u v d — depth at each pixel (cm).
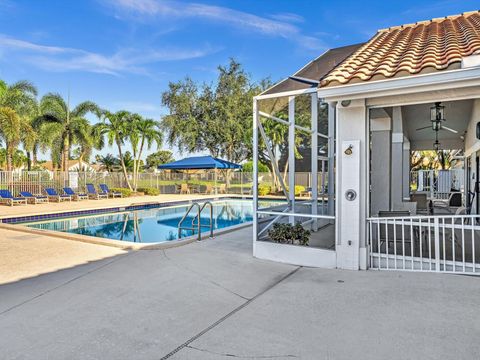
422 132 1243
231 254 692
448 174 2052
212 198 2348
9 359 309
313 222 912
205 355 314
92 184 2284
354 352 313
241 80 2923
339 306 419
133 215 1689
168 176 2864
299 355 311
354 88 526
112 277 543
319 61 890
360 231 577
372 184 909
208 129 2897
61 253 699
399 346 321
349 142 577
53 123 2302
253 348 325
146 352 321
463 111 903
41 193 2072
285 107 918
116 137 2581
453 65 472
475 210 966
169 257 663
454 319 373
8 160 2019
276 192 2147
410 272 550
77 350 325
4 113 1891
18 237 876
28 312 411
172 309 420
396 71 495
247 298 457
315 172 912
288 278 544
